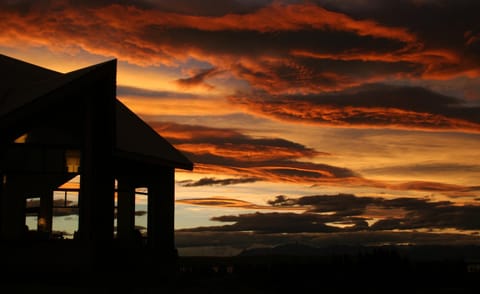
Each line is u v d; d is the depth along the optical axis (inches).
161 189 821.2
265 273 808.3
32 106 602.5
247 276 794.8
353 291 711.1
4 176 605.9
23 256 610.9
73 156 639.8
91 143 644.1
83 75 632.4
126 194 750.5
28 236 617.9
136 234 764.0
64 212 632.4
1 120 584.1
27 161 618.8
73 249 624.4
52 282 597.9
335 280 751.1
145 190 792.3
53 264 617.9
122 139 756.6
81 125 645.9
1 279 595.5
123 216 743.1
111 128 673.6
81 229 631.8
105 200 661.3
